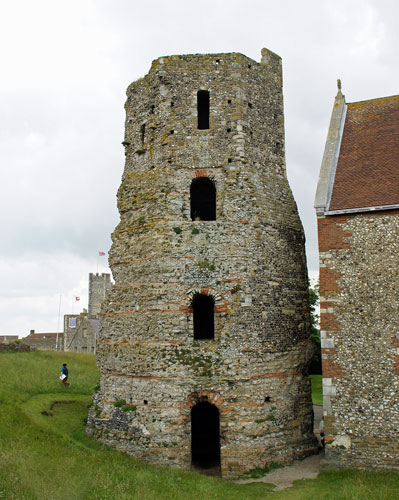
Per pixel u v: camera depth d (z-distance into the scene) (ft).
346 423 57.06
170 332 65.62
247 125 73.51
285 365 68.74
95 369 108.37
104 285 286.66
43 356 112.98
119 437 65.62
